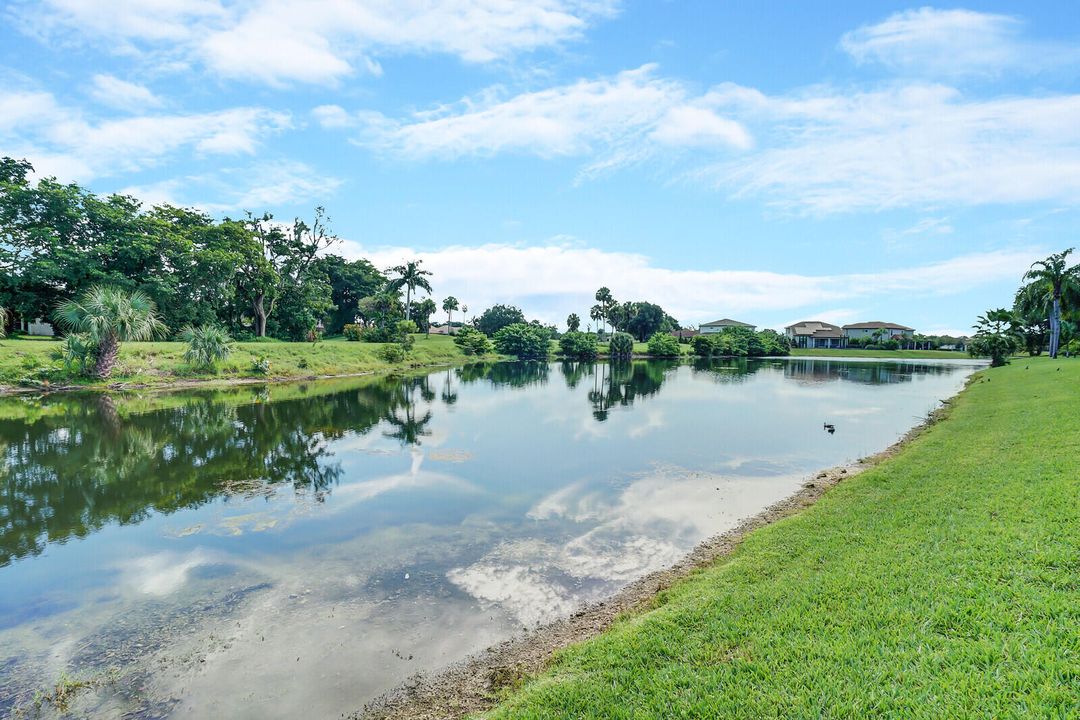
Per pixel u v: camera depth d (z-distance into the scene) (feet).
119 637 21.45
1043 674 13.30
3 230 124.16
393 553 29.68
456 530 33.12
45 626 22.33
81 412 75.82
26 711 17.15
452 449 56.39
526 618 22.53
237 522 34.68
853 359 276.62
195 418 72.84
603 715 14.20
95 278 130.21
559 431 67.15
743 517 34.53
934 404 89.92
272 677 18.78
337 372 149.38
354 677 18.70
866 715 12.89
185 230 158.71
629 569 27.14
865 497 33.22
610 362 253.65
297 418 75.05
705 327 430.20
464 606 23.68
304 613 23.24
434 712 16.63
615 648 17.87
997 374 119.55
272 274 184.85
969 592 17.78
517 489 41.78
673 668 16.02
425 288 254.88
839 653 15.47
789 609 18.60
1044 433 41.45
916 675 14.01
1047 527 22.04
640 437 62.69
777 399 99.91
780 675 14.88
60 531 33.14
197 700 17.62
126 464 49.08
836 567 21.99
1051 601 16.40
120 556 29.43
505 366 212.84
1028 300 161.17
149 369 109.81
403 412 83.15
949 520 25.46
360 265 270.87
